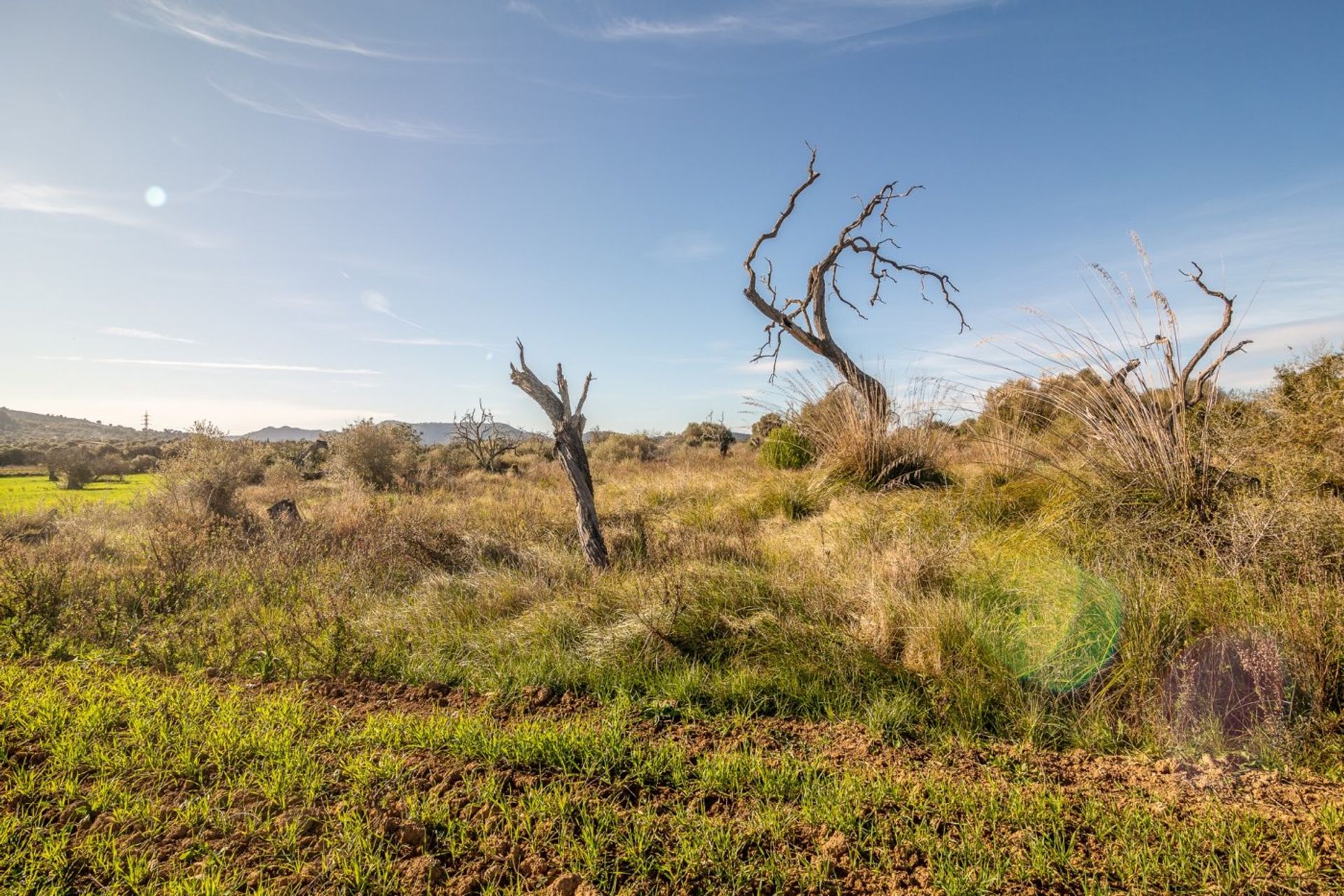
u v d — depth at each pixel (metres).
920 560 5.03
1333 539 4.27
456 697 3.96
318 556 7.45
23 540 8.77
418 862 2.39
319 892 2.28
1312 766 2.86
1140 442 5.64
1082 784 2.83
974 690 3.52
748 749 3.20
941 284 12.52
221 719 3.51
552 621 4.79
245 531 8.65
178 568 6.45
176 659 4.59
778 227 11.41
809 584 5.03
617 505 9.78
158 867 2.41
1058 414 7.93
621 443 25.69
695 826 2.58
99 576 6.40
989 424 8.55
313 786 2.86
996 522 6.20
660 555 6.36
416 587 6.18
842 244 11.62
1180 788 2.77
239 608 5.73
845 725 3.45
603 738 3.23
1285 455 5.58
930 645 3.88
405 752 3.23
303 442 29.55
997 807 2.62
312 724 3.55
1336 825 2.41
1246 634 3.42
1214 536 4.70
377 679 4.29
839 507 7.80
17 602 5.32
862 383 10.50
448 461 24.38
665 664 4.17
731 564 5.56
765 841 2.49
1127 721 3.31
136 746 3.26
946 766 3.02
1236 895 2.12
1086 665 3.63
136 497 14.43
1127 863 2.29
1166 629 3.64
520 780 2.95
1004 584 4.66
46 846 2.50
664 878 2.33
